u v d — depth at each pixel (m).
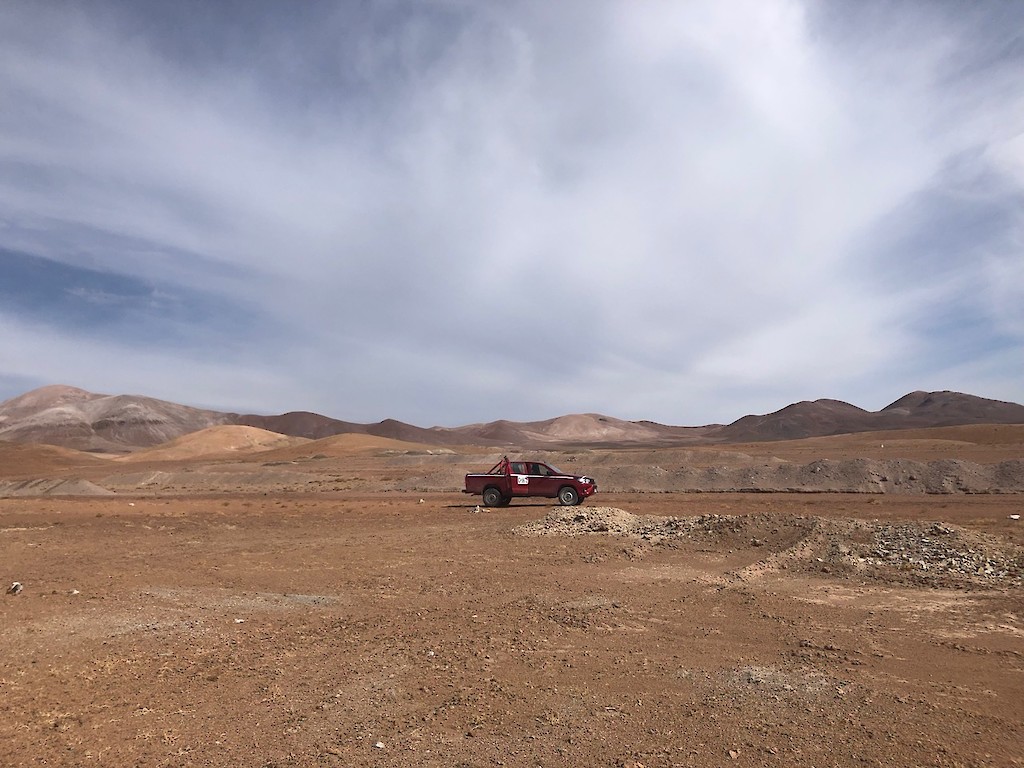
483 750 6.14
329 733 6.55
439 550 19.39
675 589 13.45
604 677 8.16
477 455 99.88
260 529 25.98
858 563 15.00
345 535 23.55
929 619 10.91
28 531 25.50
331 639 10.00
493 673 8.35
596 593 13.13
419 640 9.89
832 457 72.06
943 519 23.67
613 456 79.31
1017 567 14.03
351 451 139.75
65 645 9.73
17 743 6.33
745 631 10.27
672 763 5.83
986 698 7.36
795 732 6.46
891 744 6.16
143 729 6.66
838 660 8.76
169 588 14.12
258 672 8.45
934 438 107.88
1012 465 40.75
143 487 72.94
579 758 5.95
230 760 5.97
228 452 170.38
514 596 13.01
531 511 31.30
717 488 45.44
